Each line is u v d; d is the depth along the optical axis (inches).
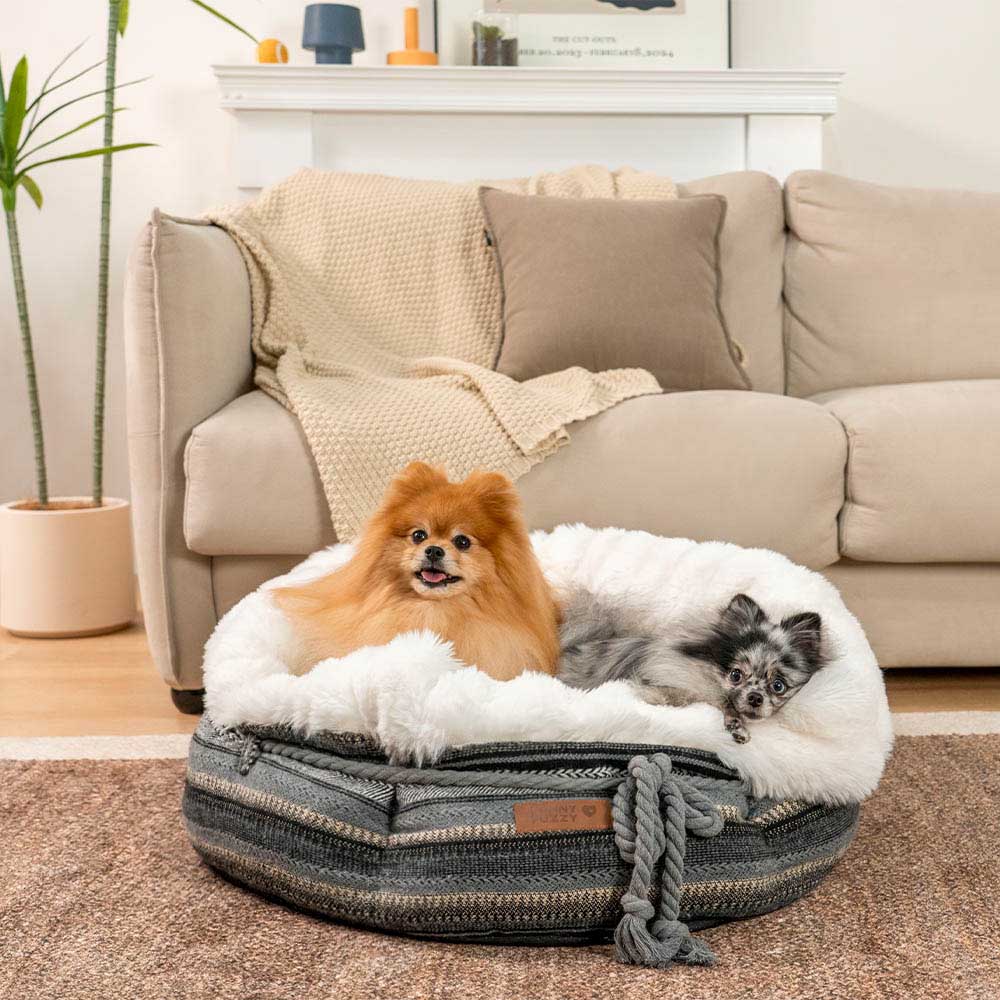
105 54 128.6
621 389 87.8
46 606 105.0
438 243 105.5
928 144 135.7
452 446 79.9
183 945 48.3
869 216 109.8
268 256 94.2
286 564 81.7
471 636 60.4
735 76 125.1
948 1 133.4
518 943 48.4
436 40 129.8
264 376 88.4
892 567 85.8
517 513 62.9
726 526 81.5
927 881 54.7
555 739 49.6
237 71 121.3
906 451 81.7
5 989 44.6
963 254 108.7
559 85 124.8
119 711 84.9
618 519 81.6
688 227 98.9
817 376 109.7
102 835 60.5
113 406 132.3
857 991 44.2
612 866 47.4
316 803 50.2
